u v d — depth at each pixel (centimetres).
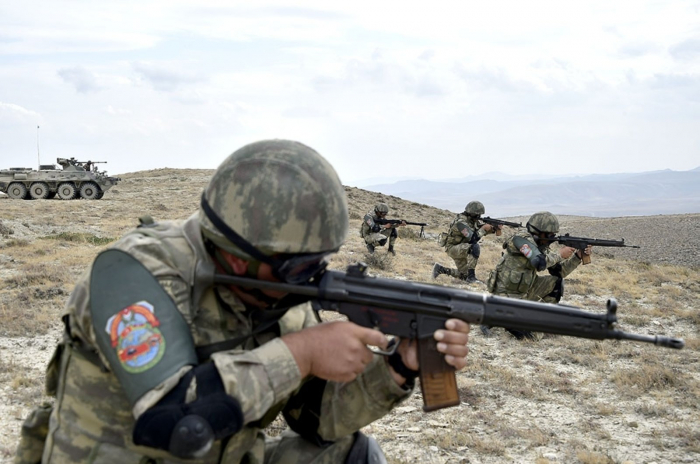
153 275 231
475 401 723
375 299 252
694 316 1254
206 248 244
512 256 1051
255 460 273
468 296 255
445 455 573
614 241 1044
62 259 1501
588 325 250
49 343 837
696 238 4472
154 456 238
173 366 215
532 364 891
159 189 4859
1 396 636
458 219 1593
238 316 248
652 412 707
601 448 608
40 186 4097
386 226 1962
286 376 227
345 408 280
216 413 210
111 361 220
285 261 234
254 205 229
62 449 241
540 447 603
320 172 240
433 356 256
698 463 575
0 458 490
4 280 1175
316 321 299
